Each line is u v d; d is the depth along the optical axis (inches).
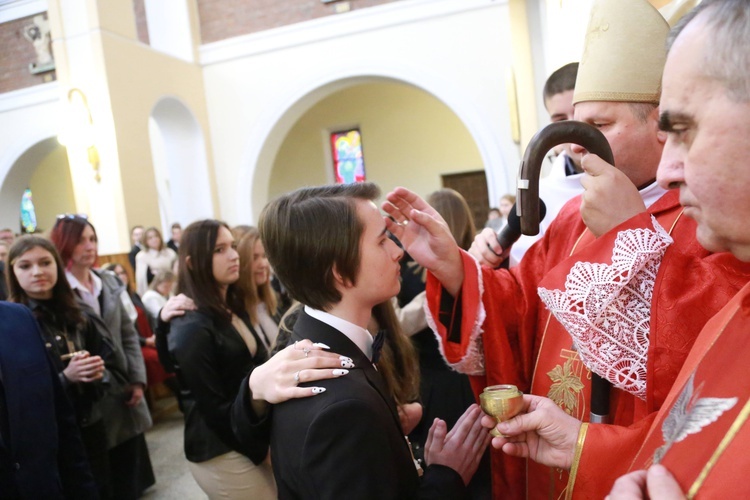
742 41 18.4
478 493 57.5
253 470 69.7
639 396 33.2
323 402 32.2
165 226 503.5
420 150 476.1
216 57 338.6
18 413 61.0
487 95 294.8
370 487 30.2
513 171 292.4
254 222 340.5
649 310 32.9
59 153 533.3
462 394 71.6
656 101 39.1
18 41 359.9
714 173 19.4
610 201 33.7
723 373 21.1
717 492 17.9
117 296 113.6
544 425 32.8
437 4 298.4
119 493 114.1
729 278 30.4
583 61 42.6
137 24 348.2
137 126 287.9
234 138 340.2
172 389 184.2
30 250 86.2
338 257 36.6
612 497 19.8
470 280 42.0
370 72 313.9
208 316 71.5
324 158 490.9
